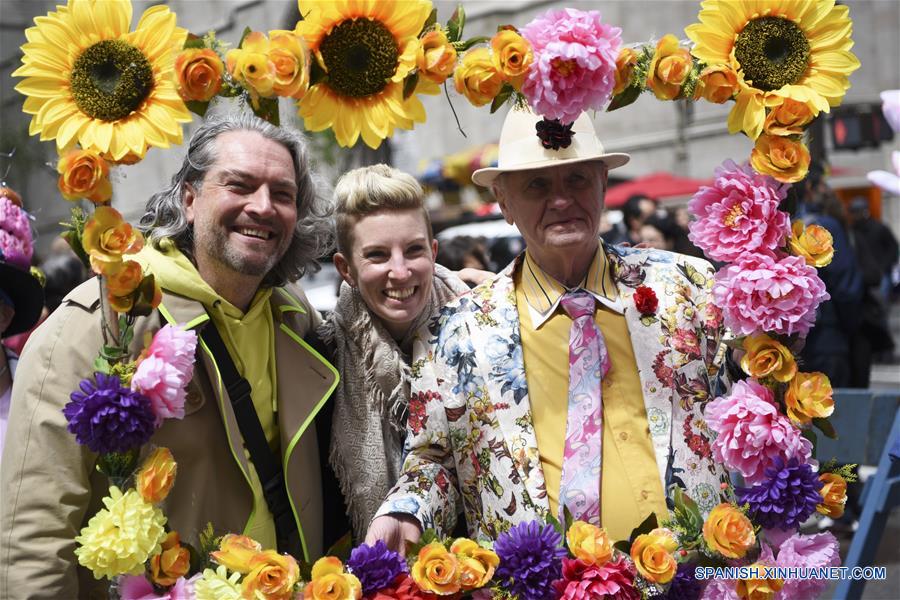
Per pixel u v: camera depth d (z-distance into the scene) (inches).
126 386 94.3
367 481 109.8
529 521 100.7
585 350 103.1
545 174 102.9
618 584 95.3
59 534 97.7
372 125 96.7
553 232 102.5
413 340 113.5
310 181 112.5
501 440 103.5
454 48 97.9
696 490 99.8
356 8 94.7
